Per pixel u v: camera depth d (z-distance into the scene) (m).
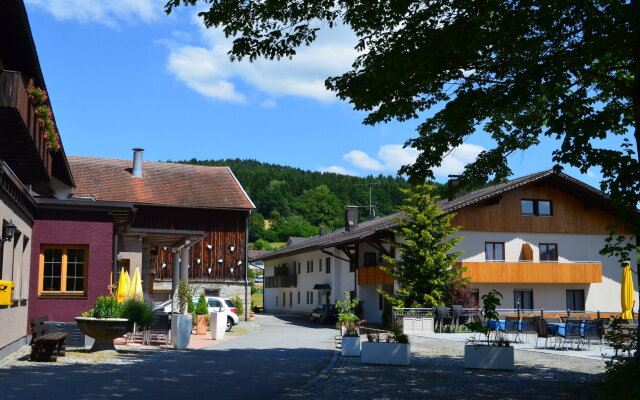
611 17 9.67
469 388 10.82
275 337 24.88
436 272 29.94
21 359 13.06
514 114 12.72
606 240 10.34
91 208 17.05
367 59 10.93
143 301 16.02
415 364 14.88
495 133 13.55
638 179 10.15
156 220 42.34
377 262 41.53
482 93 11.05
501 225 34.50
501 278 32.69
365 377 12.12
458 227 31.09
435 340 23.38
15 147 14.96
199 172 47.44
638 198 10.11
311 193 142.50
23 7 11.82
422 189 30.67
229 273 43.28
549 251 35.12
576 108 11.35
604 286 35.34
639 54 9.85
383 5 10.55
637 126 10.53
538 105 12.55
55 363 12.64
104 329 14.98
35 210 16.72
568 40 10.48
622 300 26.44
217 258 43.16
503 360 13.79
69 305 16.72
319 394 9.80
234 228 44.00
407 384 11.22
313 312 41.50
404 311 28.83
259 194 148.62
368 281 38.47
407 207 30.66
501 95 10.95
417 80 11.01
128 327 15.22
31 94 14.01
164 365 13.01
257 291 86.75
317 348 19.28
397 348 14.59
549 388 10.92
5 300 12.49
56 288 16.84
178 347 17.28
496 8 10.23
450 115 11.20
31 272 16.58
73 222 16.95
